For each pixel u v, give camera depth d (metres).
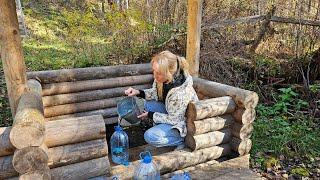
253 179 2.37
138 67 4.26
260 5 7.01
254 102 2.93
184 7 6.51
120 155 2.93
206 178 2.37
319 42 6.18
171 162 2.64
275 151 3.65
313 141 3.90
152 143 2.89
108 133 3.73
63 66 5.63
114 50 5.72
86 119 2.27
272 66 5.87
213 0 6.56
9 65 2.32
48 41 8.87
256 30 6.52
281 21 6.19
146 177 2.36
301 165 3.43
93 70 3.95
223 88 3.19
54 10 11.88
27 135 1.77
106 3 10.48
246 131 2.97
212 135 2.87
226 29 6.22
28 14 11.24
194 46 4.03
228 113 2.98
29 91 2.49
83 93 3.87
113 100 4.05
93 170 2.18
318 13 6.43
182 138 2.91
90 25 6.66
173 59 2.75
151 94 3.25
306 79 5.89
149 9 6.59
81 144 2.18
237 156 3.01
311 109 4.96
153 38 5.85
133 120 2.90
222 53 5.88
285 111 4.66
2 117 4.08
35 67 5.61
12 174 1.97
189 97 2.81
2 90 4.75
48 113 3.67
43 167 1.83
